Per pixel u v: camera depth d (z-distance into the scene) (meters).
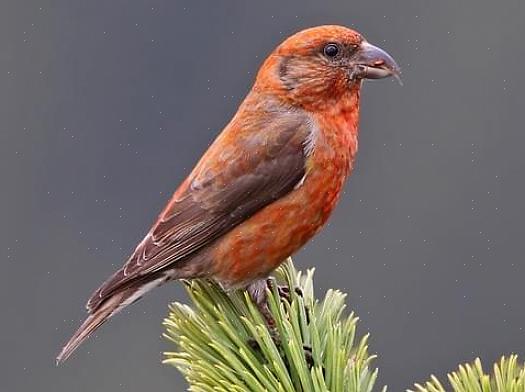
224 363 5.41
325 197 7.00
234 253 6.83
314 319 5.58
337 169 7.03
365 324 13.91
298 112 7.07
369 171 14.47
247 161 6.90
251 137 6.98
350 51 7.07
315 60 7.06
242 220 6.84
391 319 14.01
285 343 5.45
